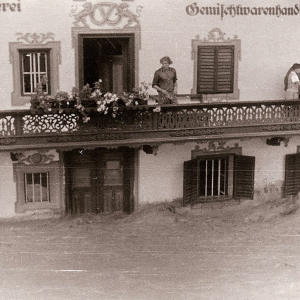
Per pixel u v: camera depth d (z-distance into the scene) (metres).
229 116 23.52
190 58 24.59
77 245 22.89
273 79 25.58
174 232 24.27
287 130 24.16
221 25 24.67
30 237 23.47
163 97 23.38
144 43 24.14
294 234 24.20
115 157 25.17
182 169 25.67
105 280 20.41
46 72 23.55
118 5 23.64
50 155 24.36
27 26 23.02
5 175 24.12
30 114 21.73
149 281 20.23
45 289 19.66
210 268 21.31
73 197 25.11
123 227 24.50
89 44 24.06
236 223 25.33
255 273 21.00
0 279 20.36
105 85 24.45
